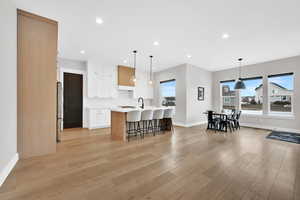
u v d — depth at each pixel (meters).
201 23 2.85
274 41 3.66
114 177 2.03
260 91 5.69
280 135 4.50
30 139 2.66
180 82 6.23
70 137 4.21
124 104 6.80
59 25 2.96
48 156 2.75
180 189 1.77
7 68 2.07
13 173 2.10
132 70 6.77
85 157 2.73
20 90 2.53
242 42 3.74
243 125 6.12
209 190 1.75
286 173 2.17
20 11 2.49
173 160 2.63
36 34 2.66
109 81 6.06
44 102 2.80
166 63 5.99
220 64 6.00
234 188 1.79
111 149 3.20
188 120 6.07
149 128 4.89
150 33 3.29
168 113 5.06
